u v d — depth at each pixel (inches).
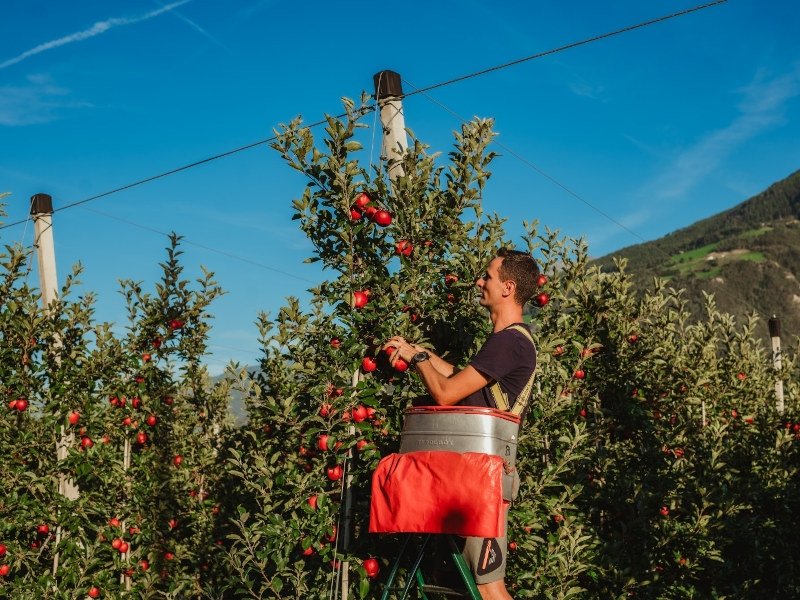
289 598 151.3
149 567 267.3
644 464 254.1
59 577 239.0
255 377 195.8
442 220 157.5
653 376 269.9
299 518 153.3
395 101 164.1
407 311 153.3
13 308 245.8
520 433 174.7
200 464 311.7
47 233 291.6
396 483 109.7
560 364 189.0
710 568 262.1
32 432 245.9
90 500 253.9
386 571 144.5
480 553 110.7
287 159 147.6
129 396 262.4
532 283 123.4
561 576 173.6
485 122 163.0
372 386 146.7
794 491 296.8
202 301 278.2
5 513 237.5
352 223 148.3
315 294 150.0
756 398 377.4
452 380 113.7
